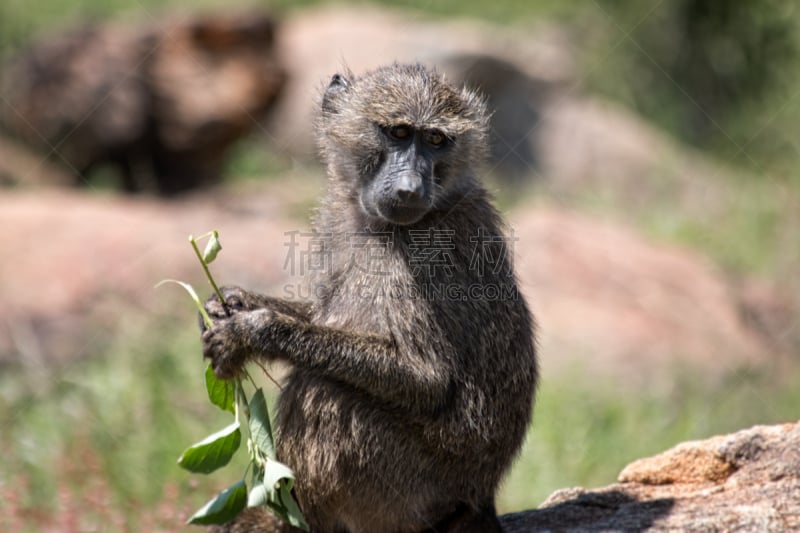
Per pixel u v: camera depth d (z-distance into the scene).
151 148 20.53
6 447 11.12
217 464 6.69
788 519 6.84
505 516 7.59
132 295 14.12
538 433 11.86
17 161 20.03
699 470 7.80
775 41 26.91
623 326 14.69
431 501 7.13
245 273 14.52
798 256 20.31
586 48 27.48
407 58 22.44
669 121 26.00
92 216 16.09
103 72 20.45
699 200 22.58
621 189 22.31
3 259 14.69
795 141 25.52
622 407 12.74
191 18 21.20
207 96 20.73
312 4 28.19
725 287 17.45
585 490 8.02
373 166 7.74
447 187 7.69
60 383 12.52
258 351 6.84
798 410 13.30
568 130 22.97
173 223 16.33
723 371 14.30
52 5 25.39
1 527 9.60
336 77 8.51
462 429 7.05
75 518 9.68
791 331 16.83
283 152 21.05
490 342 7.20
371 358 6.88
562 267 16.11
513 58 23.16
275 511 6.70
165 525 9.36
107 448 10.98
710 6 26.81
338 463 6.97
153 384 12.10
